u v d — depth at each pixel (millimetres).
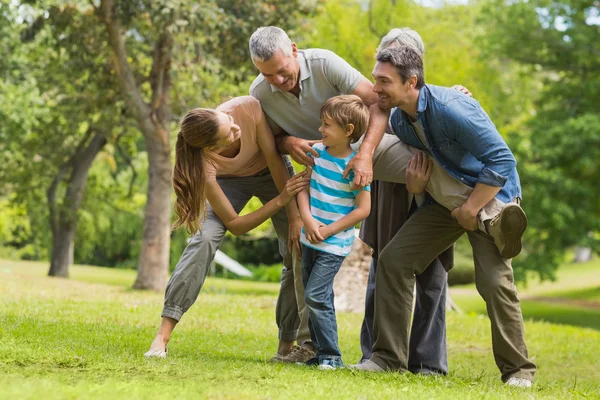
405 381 7602
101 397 5441
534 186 38844
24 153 36906
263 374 7027
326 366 8117
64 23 27453
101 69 29453
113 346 8719
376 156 8805
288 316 9305
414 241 8695
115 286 29266
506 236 8047
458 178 8352
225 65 27484
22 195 39250
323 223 8219
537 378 11359
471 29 44688
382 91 8031
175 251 56719
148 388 5879
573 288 61062
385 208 9328
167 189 28672
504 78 44531
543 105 44531
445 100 7996
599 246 39062
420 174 8438
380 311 8711
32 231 56219
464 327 18500
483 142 7992
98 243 58688
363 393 6320
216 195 8328
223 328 13820
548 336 18953
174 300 8180
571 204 39500
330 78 8445
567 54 41062
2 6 29672
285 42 8094
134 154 45812
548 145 39375
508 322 8445
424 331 9453
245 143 8477
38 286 23078
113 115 31438
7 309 13164
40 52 33438
